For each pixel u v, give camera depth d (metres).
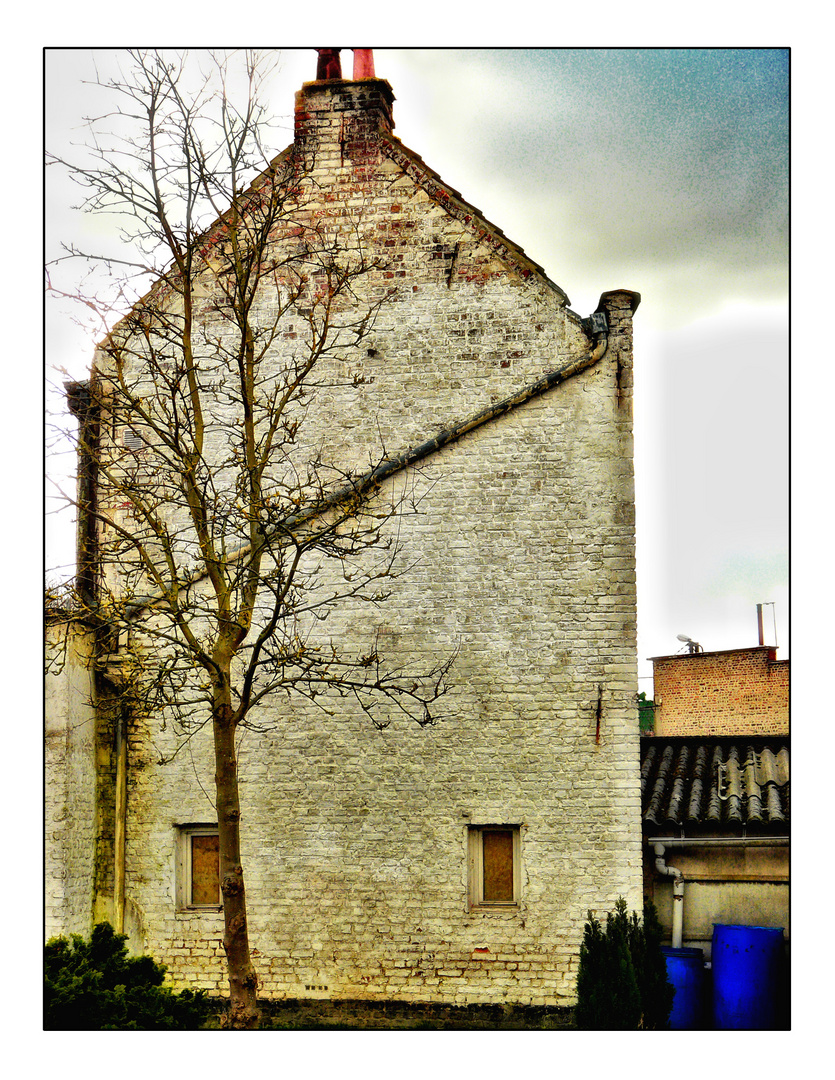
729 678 23.48
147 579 10.66
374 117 12.80
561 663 11.52
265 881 11.69
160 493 12.59
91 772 11.99
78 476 10.58
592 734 11.39
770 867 11.80
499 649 11.64
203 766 12.09
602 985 10.22
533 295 12.21
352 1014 11.31
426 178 12.58
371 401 12.33
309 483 10.73
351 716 11.80
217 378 12.79
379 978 11.35
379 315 12.45
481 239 12.39
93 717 12.12
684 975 11.24
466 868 11.41
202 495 9.96
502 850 11.54
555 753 11.41
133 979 9.79
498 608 11.70
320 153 12.81
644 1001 10.56
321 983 11.43
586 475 11.76
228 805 9.39
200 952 11.77
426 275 12.43
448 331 12.31
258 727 11.59
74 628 11.44
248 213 12.55
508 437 11.91
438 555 11.84
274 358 12.65
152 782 12.14
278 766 11.84
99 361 12.98
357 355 12.42
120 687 12.19
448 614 11.76
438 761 11.59
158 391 12.31
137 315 12.02
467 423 11.88
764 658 23.17
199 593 12.32
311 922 11.55
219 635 9.79
